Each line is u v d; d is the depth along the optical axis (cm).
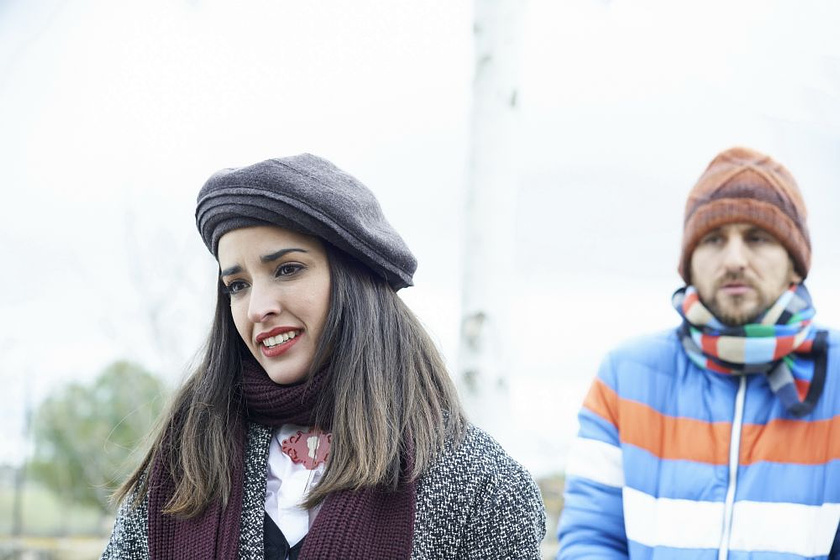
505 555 175
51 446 694
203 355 188
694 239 196
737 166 194
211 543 168
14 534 680
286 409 175
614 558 193
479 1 351
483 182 347
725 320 192
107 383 695
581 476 199
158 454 179
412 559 168
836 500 183
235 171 173
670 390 198
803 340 190
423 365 183
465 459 177
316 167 177
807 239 195
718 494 188
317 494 166
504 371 342
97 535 684
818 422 187
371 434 169
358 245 174
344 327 175
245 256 172
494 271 345
